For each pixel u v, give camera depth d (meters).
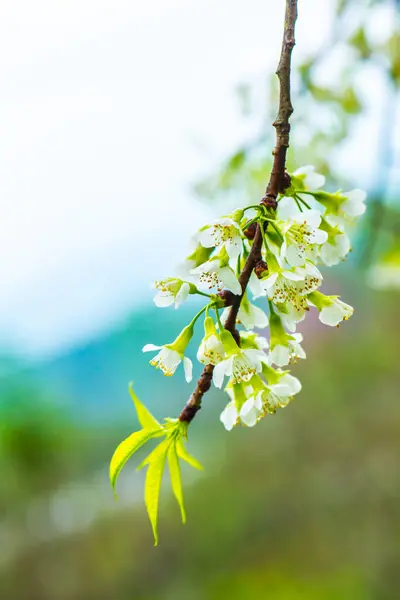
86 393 8.95
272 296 1.50
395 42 3.25
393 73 3.11
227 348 1.52
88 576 6.58
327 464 6.88
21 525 6.93
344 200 1.75
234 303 1.55
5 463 7.22
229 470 7.11
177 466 1.63
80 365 9.16
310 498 6.65
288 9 1.52
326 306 1.66
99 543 6.78
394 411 6.87
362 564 6.10
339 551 6.27
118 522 6.94
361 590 5.88
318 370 7.29
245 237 1.55
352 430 6.95
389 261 3.40
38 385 8.26
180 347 1.59
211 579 6.36
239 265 1.58
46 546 6.79
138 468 1.61
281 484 6.87
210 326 1.54
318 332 7.46
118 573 6.60
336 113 3.45
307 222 1.51
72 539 6.83
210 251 1.62
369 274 3.45
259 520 6.65
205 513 6.81
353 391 7.12
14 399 7.70
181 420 1.60
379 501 6.45
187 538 6.74
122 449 1.57
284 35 1.52
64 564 6.65
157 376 8.95
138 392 8.96
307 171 1.80
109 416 8.91
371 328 7.23
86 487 7.53
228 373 1.50
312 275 1.50
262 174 3.57
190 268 1.62
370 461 6.75
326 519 6.49
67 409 8.24
